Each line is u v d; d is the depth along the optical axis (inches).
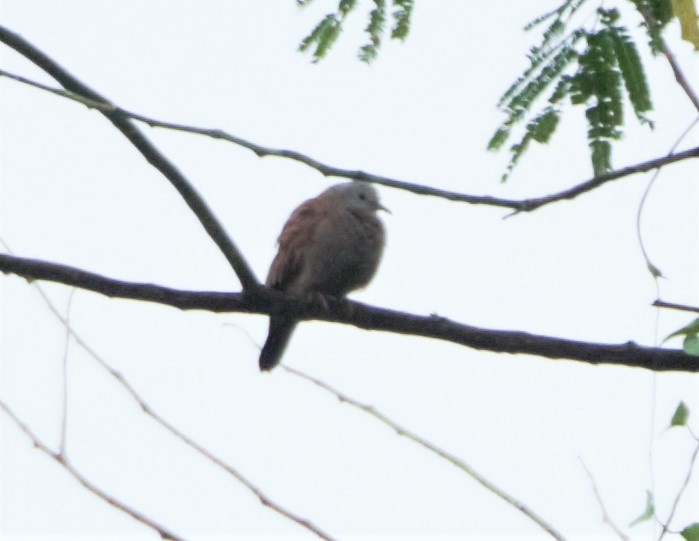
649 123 324.5
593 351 376.2
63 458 304.7
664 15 322.7
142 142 343.3
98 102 330.0
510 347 384.8
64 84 330.0
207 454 303.3
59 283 380.8
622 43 324.2
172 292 389.1
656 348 372.2
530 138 327.3
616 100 324.2
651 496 293.7
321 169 311.1
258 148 310.5
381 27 314.5
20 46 327.9
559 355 380.2
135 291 383.9
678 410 298.8
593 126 326.0
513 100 328.5
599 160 325.7
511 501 301.7
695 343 313.7
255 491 299.0
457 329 390.6
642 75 323.6
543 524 294.4
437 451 318.7
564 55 327.3
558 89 327.3
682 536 288.5
